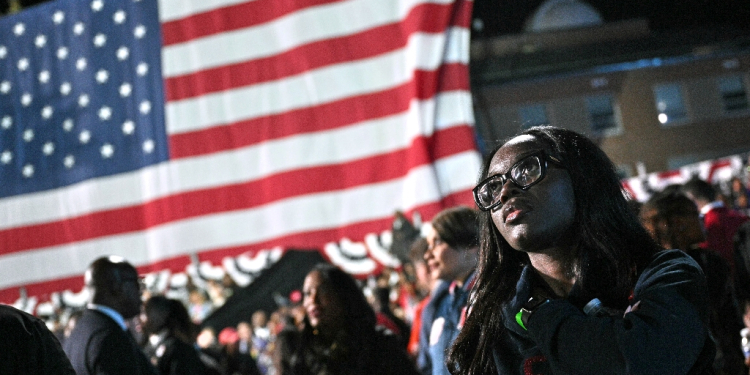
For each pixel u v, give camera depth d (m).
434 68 8.00
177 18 9.24
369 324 3.57
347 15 8.55
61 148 9.62
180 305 4.84
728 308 2.92
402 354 3.54
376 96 8.32
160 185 9.02
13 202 9.70
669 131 29.28
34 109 9.84
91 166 9.41
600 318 1.34
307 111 8.55
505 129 28.56
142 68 9.33
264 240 8.58
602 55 29.59
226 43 9.00
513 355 1.56
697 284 1.38
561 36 30.48
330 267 3.67
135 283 3.93
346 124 8.40
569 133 1.59
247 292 14.27
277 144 8.64
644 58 29.73
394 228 7.87
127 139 9.31
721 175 12.48
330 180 8.38
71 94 9.69
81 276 9.30
